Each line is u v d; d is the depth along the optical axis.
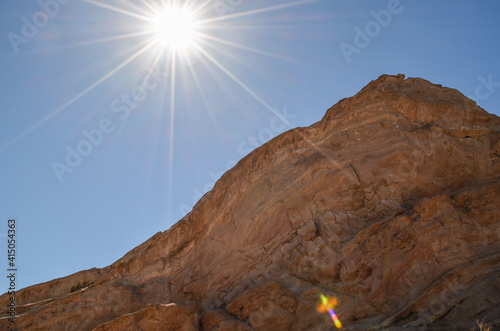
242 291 20.94
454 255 17.11
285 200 22.58
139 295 24.56
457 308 15.52
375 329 16.38
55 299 26.12
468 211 18.45
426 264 17.25
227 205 25.41
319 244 20.05
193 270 24.00
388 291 17.36
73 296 24.50
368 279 17.89
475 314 15.07
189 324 19.16
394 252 17.95
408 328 15.62
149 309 19.11
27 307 25.70
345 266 18.62
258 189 24.33
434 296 16.17
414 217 18.58
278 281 19.94
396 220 18.67
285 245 21.02
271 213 22.56
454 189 20.91
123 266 26.58
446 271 16.78
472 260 16.89
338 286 18.42
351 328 16.92
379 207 20.53
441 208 18.34
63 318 23.64
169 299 23.70
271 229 22.16
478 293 15.45
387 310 17.08
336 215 20.72
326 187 21.94
